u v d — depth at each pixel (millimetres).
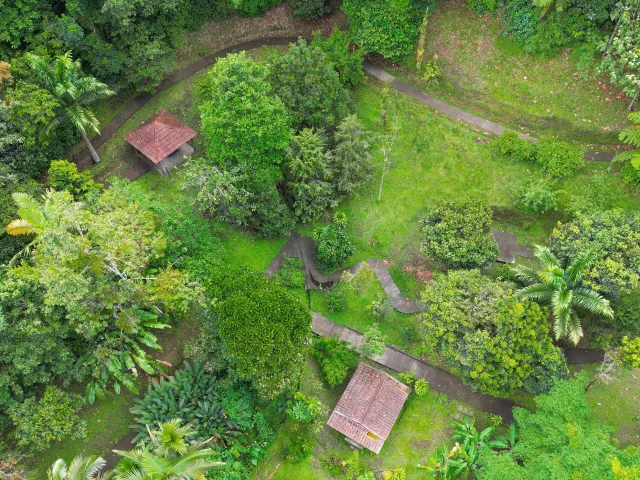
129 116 38438
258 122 31906
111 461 28922
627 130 34438
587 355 32500
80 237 25891
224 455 28797
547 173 35781
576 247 30453
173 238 32375
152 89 38312
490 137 38188
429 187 37125
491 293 29375
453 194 36688
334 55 38469
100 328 28250
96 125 33812
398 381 30781
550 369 28844
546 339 28562
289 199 36156
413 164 37906
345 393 30078
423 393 30859
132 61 36594
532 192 34219
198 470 23016
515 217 36156
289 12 42812
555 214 35469
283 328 26828
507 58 38562
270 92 35500
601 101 36812
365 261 35469
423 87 40500
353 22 39562
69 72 31031
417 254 35438
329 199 35469
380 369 32375
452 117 39156
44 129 31531
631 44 34531
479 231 31906
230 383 30250
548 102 37594
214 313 28812
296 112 35656
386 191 37250
